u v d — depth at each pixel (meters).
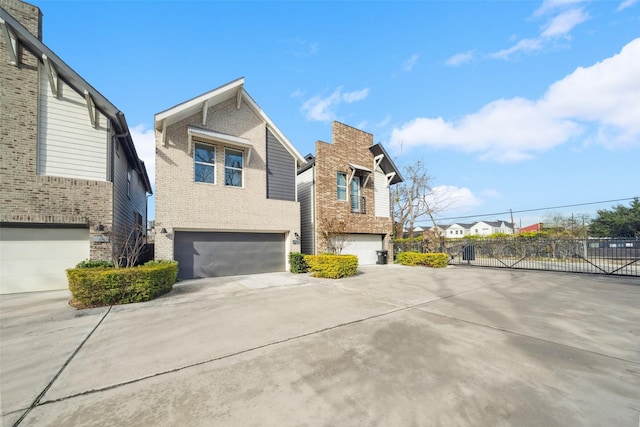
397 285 8.66
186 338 4.16
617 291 7.66
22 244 7.54
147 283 6.51
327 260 10.22
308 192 14.31
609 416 2.27
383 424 2.19
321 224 13.41
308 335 4.28
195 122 10.23
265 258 11.74
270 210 11.74
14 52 7.41
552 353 3.56
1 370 3.17
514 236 19.19
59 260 7.90
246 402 2.52
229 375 3.04
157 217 9.18
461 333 4.33
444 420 2.23
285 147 12.59
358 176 15.69
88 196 8.16
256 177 11.52
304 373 3.07
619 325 4.70
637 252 12.20
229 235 10.86
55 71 7.94
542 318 5.13
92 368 3.21
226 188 10.69
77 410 2.41
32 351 3.70
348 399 2.55
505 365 3.23
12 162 7.31
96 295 6.01
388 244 16.45
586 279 9.86
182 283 8.95
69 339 4.13
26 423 2.23
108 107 8.55
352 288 8.14
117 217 9.82
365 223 15.41
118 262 7.80
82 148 8.34
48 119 7.89
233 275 10.78
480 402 2.48
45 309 5.80
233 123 11.16
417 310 5.73
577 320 5.00
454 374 3.02
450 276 10.70
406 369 3.14
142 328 4.62
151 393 2.69
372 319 5.10
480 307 5.96
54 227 7.91
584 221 34.50
